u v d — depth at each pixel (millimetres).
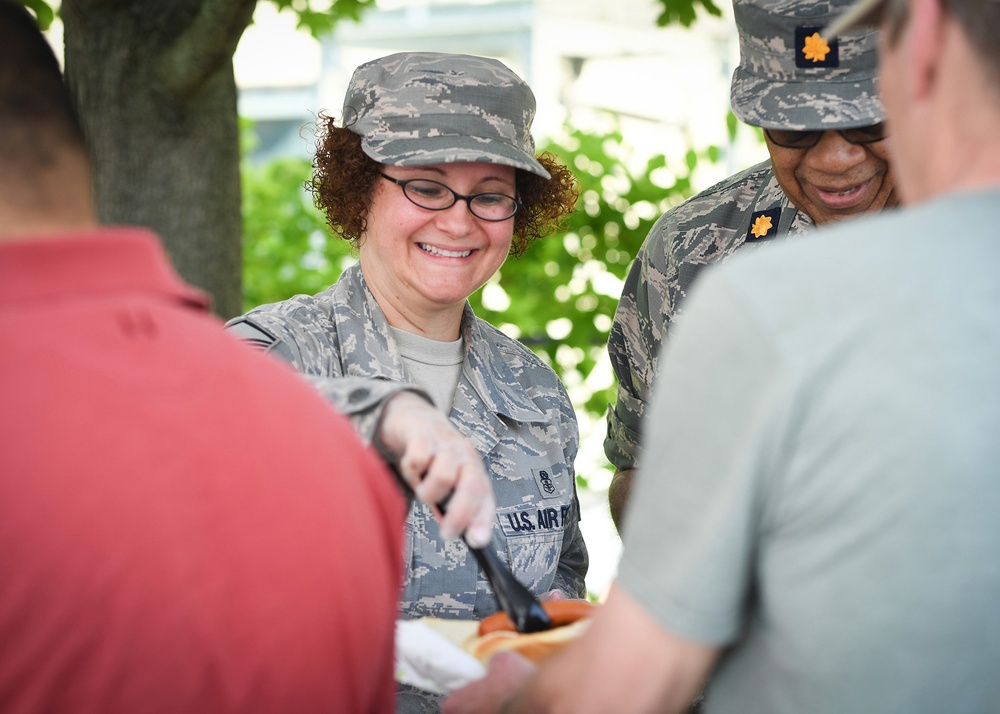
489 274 2418
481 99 2342
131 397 1125
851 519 1118
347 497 1271
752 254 1194
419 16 10250
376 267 2391
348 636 1233
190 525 1118
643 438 2922
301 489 1214
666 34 9883
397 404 1522
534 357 2619
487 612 2256
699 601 1167
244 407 1206
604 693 1215
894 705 1140
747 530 1153
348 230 2439
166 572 1099
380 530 1350
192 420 1154
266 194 5949
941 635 1107
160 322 1189
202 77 3264
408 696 2072
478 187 2342
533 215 2625
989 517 1088
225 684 1132
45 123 1188
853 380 1106
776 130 2354
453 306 2439
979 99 1143
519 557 2338
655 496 1200
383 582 1324
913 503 1091
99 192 3342
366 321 2354
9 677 1065
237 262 3551
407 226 2309
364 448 1371
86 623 1072
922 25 1154
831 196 2402
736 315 1148
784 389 1112
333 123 2473
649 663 1193
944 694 1131
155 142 3344
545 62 10016
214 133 3438
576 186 3293
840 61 2311
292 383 1310
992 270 1124
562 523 2426
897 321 1108
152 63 3301
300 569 1187
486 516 1470
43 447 1073
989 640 1114
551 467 2457
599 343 4875
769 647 1208
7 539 1054
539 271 4996
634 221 4996
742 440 1135
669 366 1205
